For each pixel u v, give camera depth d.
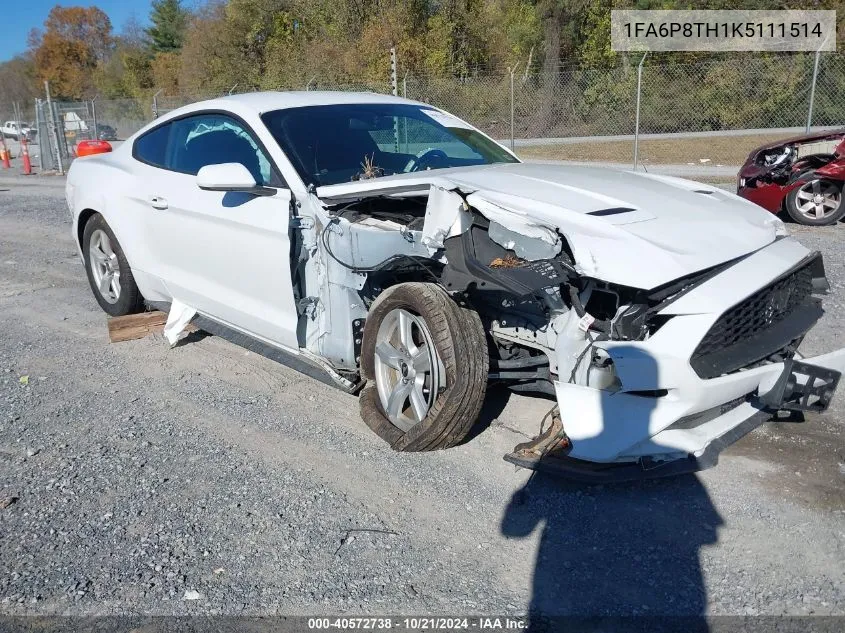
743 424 3.21
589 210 3.20
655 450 2.94
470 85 20.06
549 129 20.06
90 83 59.38
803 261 3.35
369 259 3.54
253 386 4.51
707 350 2.96
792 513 2.99
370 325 3.66
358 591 2.62
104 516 3.11
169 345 5.30
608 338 2.97
